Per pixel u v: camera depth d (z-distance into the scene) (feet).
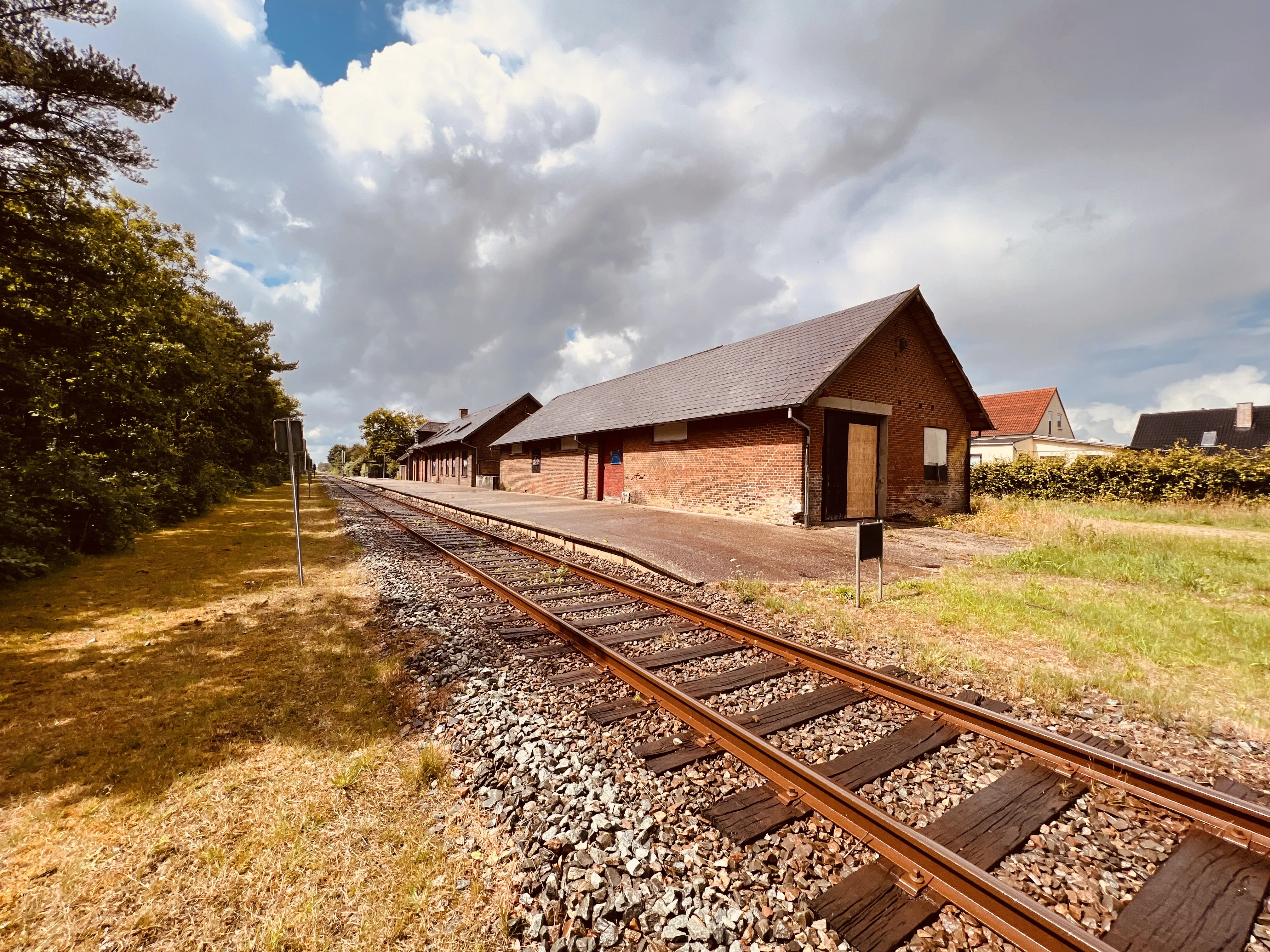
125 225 59.26
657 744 10.80
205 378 69.87
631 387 73.92
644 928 6.50
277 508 68.85
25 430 34.12
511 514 50.29
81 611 20.22
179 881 7.24
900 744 10.82
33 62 28.94
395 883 7.32
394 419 234.79
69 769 9.87
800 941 6.30
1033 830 8.38
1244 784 9.53
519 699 12.78
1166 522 44.91
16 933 6.40
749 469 44.73
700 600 21.44
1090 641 16.17
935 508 51.24
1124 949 6.30
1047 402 114.11
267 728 11.48
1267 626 17.01
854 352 40.09
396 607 20.49
